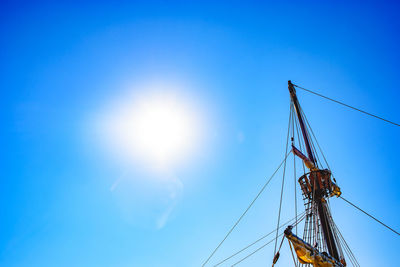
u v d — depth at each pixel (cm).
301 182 2762
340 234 2478
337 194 2609
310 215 2548
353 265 2409
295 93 3362
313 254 1734
